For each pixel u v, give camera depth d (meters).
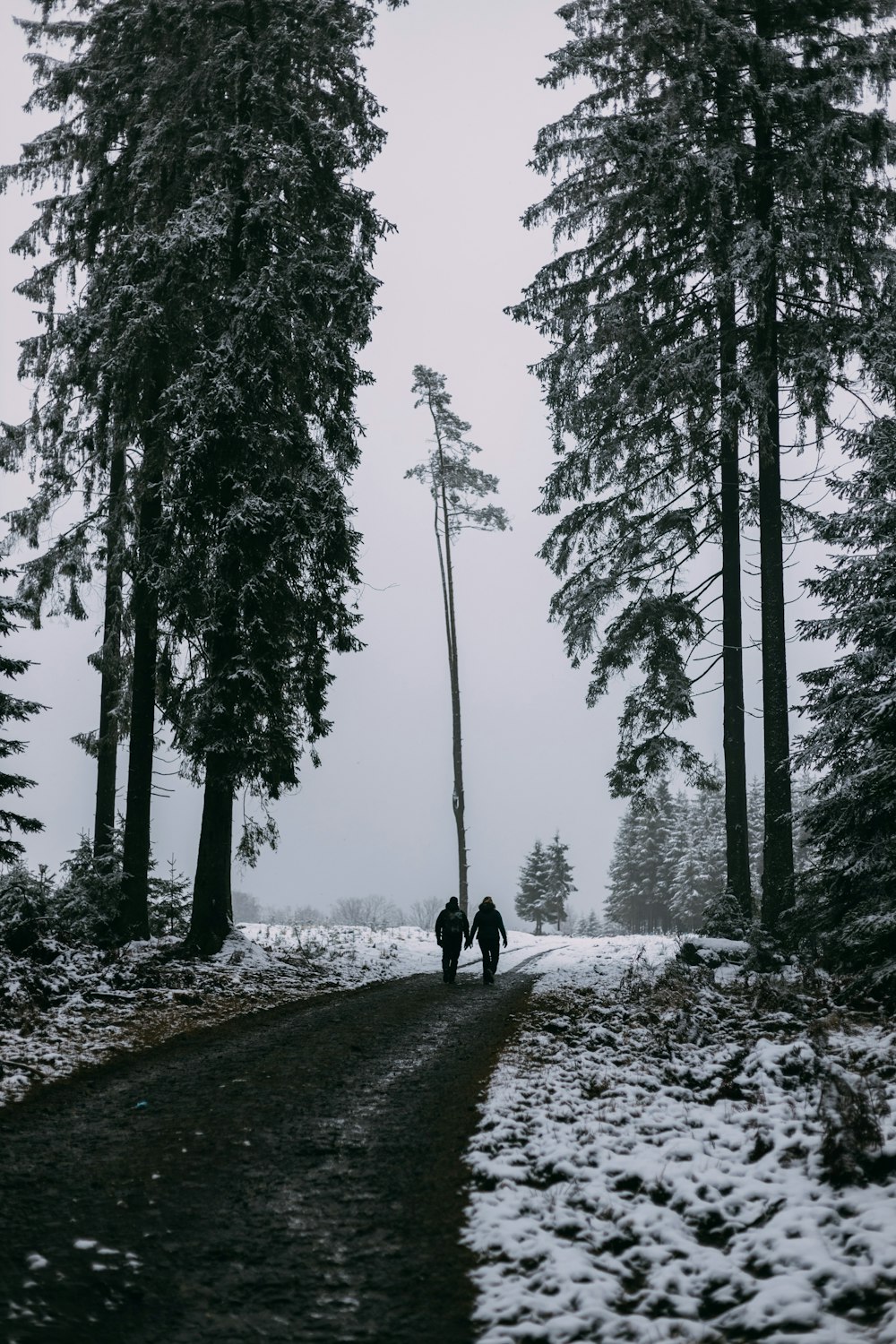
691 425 17.28
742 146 16.47
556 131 18.17
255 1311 4.48
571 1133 6.97
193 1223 5.43
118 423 15.91
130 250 15.24
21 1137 6.73
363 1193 5.93
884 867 11.88
